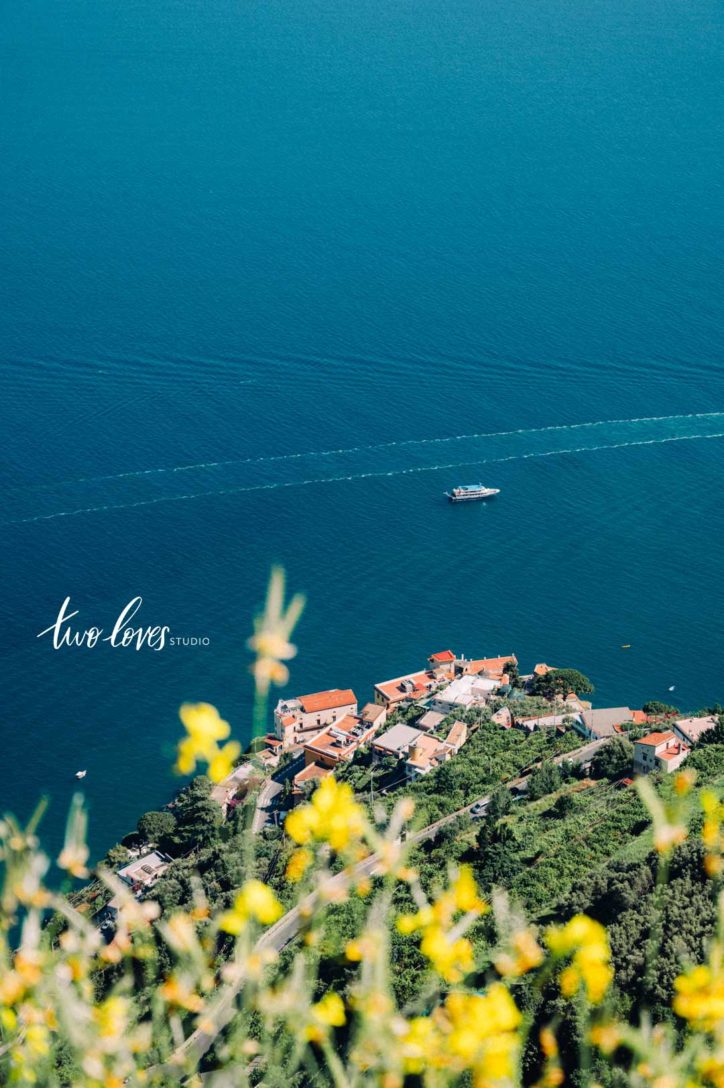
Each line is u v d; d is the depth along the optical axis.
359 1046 5.02
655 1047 5.00
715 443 123.19
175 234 196.50
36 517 104.69
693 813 28.16
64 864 5.65
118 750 75.50
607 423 126.62
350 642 90.38
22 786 72.31
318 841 5.43
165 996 5.52
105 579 96.00
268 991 5.35
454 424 125.44
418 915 5.07
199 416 124.94
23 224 199.25
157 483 111.06
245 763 71.56
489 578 99.38
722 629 92.88
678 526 108.06
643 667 87.88
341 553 101.81
